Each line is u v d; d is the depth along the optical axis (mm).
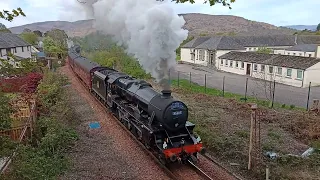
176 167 11359
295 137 14992
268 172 9961
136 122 13500
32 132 13336
